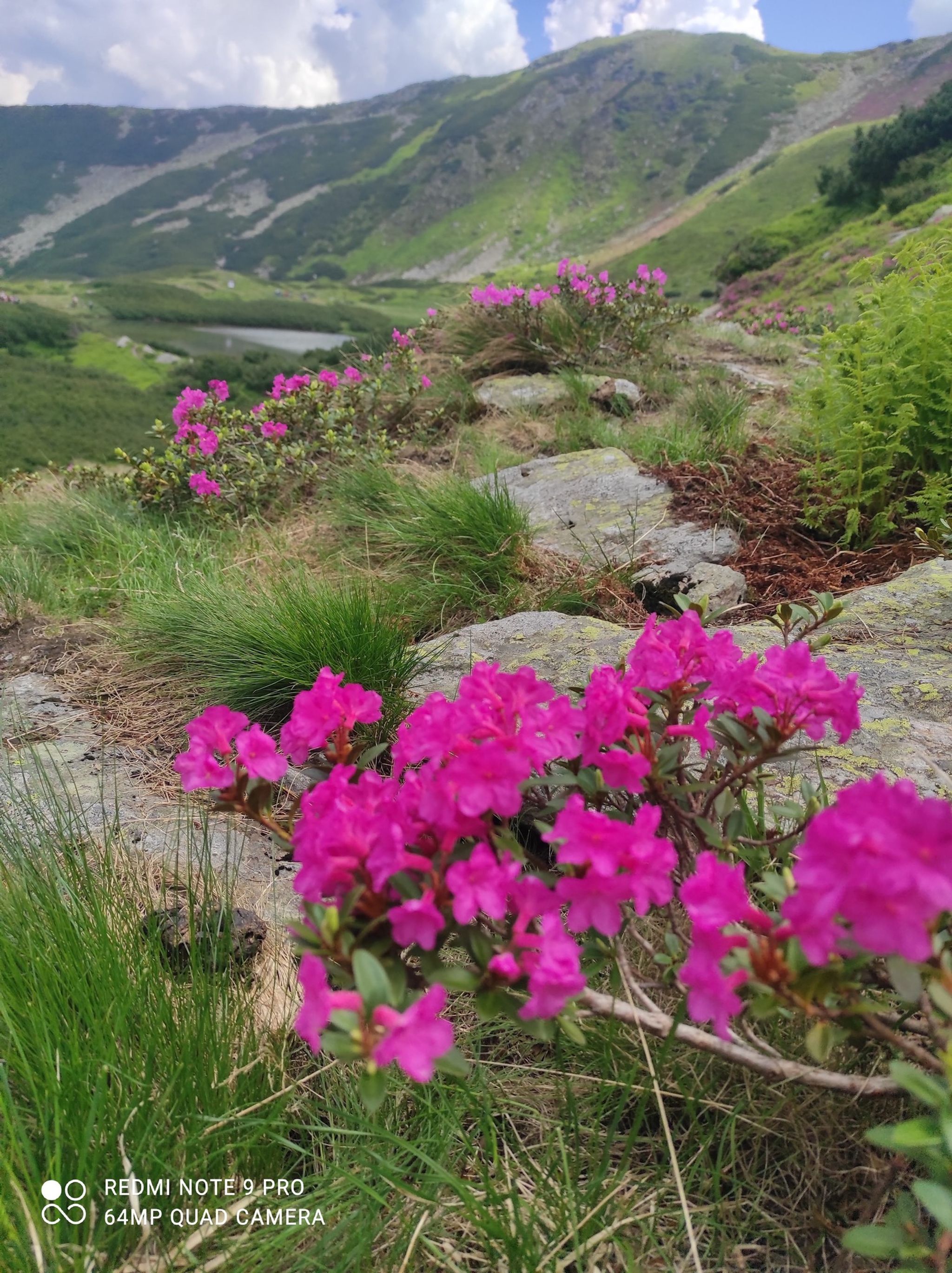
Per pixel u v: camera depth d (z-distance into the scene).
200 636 3.31
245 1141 1.36
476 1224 1.23
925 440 3.79
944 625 2.89
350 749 1.43
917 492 3.86
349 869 1.11
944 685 2.54
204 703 3.13
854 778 2.16
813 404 4.00
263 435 6.12
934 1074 1.07
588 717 1.31
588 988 1.54
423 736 1.17
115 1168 1.29
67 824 2.30
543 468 5.01
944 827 0.81
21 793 2.60
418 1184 1.37
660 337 8.20
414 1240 1.27
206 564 4.39
